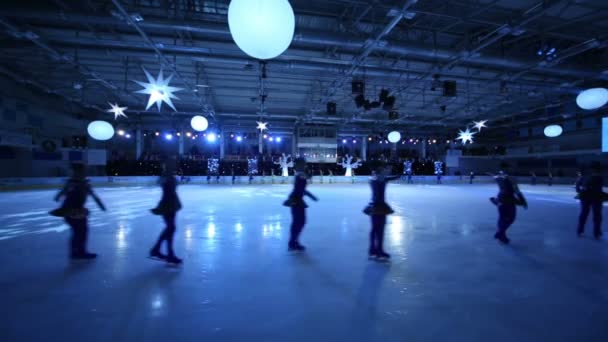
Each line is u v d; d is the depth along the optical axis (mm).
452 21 8789
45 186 16156
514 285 2869
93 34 8586
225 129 25094
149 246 4277
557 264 3494
